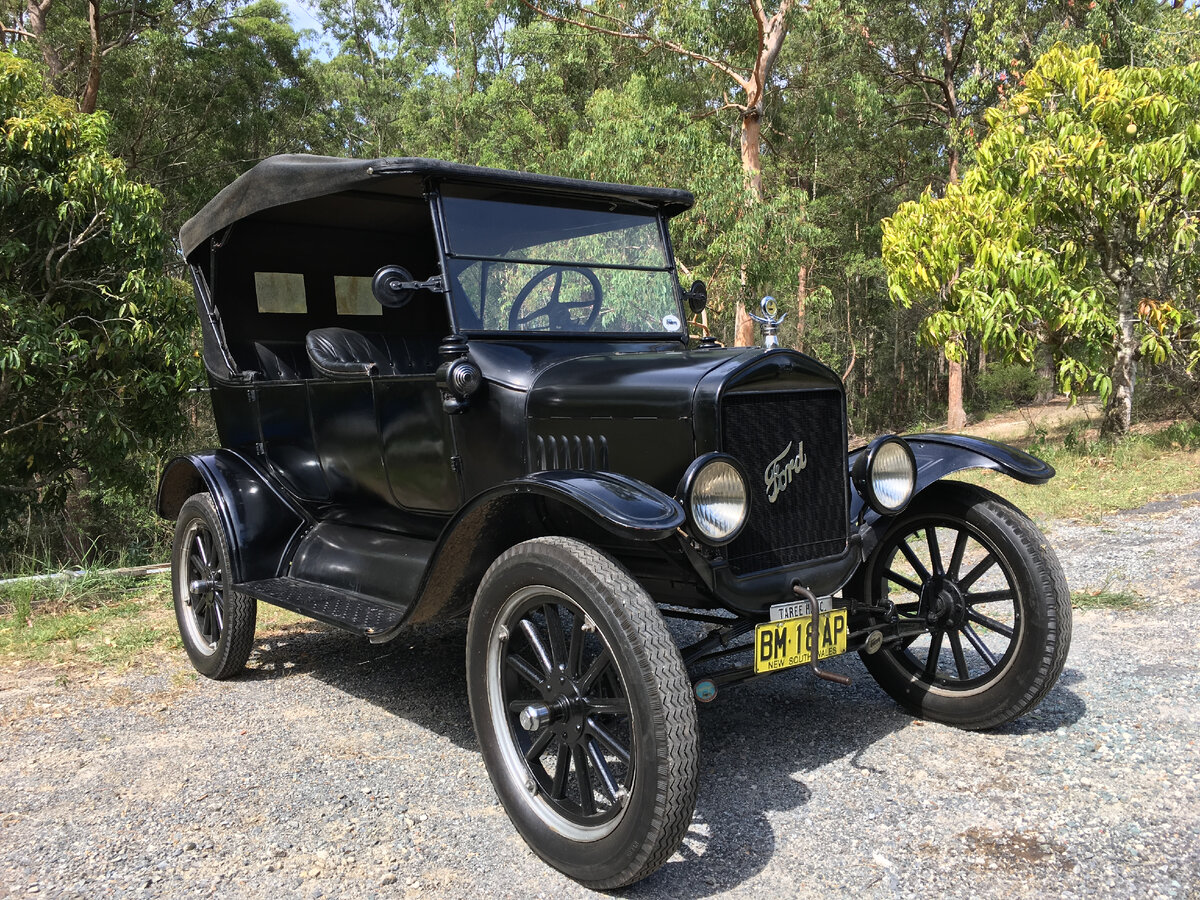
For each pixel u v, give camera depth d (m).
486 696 2.85
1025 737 3.38
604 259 4.08
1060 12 19.09
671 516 2.52
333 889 2.49
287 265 5.18
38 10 17.81
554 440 3.23
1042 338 10.22
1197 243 10.01
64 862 2.65
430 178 3.58
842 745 3.39
